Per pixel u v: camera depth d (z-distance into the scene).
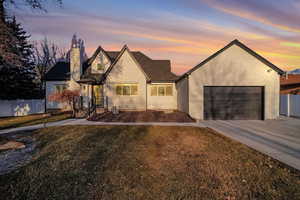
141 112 15.87
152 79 18.56
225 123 11.48
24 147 6.25
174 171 4.15
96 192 3.21
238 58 12.98
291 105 14.80
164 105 18.75
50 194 3.15
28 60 18.80
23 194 3.16
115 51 21.53
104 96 16.62
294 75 26.58
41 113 16.97
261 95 13.06
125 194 3.14
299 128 9.92
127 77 16.73
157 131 8.88
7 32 7.36
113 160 4.86
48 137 7.64
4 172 4.16
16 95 17.64
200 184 3.54
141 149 5.88
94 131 8.81
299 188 3.43
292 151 5.86
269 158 5.14
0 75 15.96
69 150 5.77
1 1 7.35
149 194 3.14
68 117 13.85
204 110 13.02
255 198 3.08
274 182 3.67
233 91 13.02
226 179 3.77
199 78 13.00
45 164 4.60
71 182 3.60
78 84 17.98
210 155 5.33
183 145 6.41
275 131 9.11
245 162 4.79
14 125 10.77
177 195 3.12
